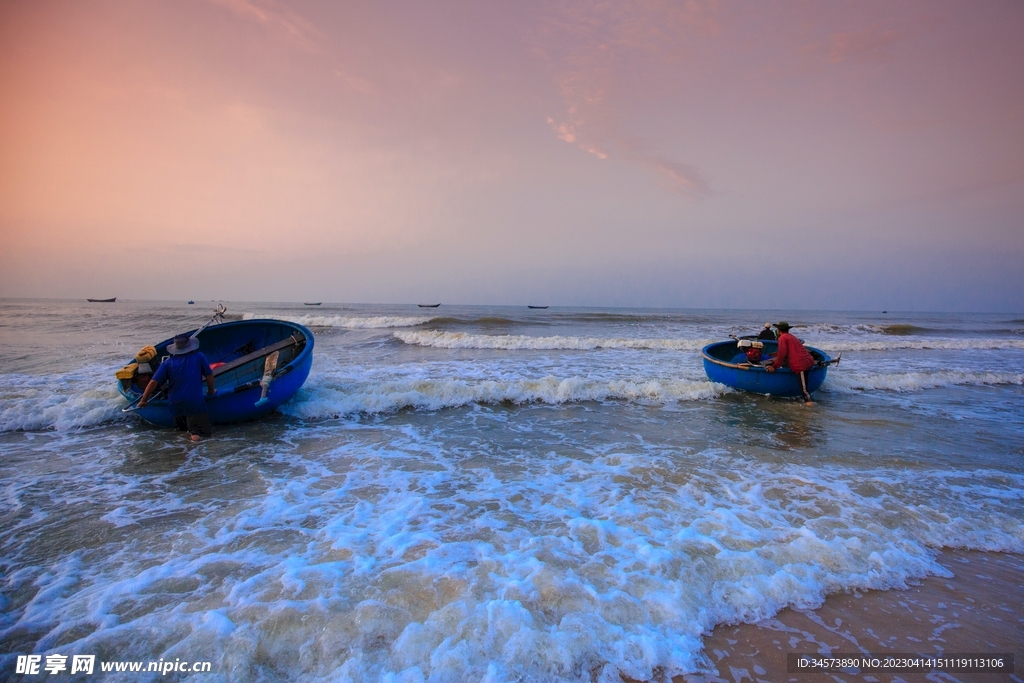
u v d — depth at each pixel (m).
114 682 2.10
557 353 15.12
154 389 5.89
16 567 3.06
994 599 2.92
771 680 2.25
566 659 2.28
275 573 2.92
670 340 17.67
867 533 3.59
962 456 5.65
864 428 6.89
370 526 3.63
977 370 13.36
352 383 9.21
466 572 2.92
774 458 5.45
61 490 4.38
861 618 2.71
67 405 6.95
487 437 6.27
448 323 25.98
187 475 4.79
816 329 29.39
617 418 7.33
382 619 2.49
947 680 2.27
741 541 3.40
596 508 3.99
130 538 3.45
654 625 2.55
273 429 6.56
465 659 2.24
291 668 2.20
